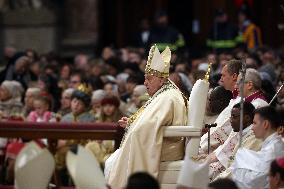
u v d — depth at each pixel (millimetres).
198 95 21641
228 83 23078
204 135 22875
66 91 31344
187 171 17156
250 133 21141
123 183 21500
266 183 20094
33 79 40562
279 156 19641
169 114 21562
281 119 20141
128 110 29938
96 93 29938
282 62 39688
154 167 21266
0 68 49375
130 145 21438
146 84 22203
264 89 25641
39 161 18969
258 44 48750
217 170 21453
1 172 26359
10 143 26516
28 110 32562
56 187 23984
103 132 23766
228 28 47250
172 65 31969
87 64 46531
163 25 48812
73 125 23656
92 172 18125
